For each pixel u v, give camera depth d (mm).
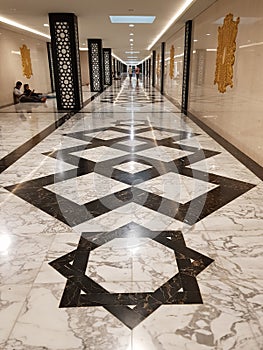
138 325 1646
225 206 2982
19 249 2305
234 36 5180
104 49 20078
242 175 3816
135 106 10352
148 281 1972
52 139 5645
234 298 1827
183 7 7406
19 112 9055
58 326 1639
